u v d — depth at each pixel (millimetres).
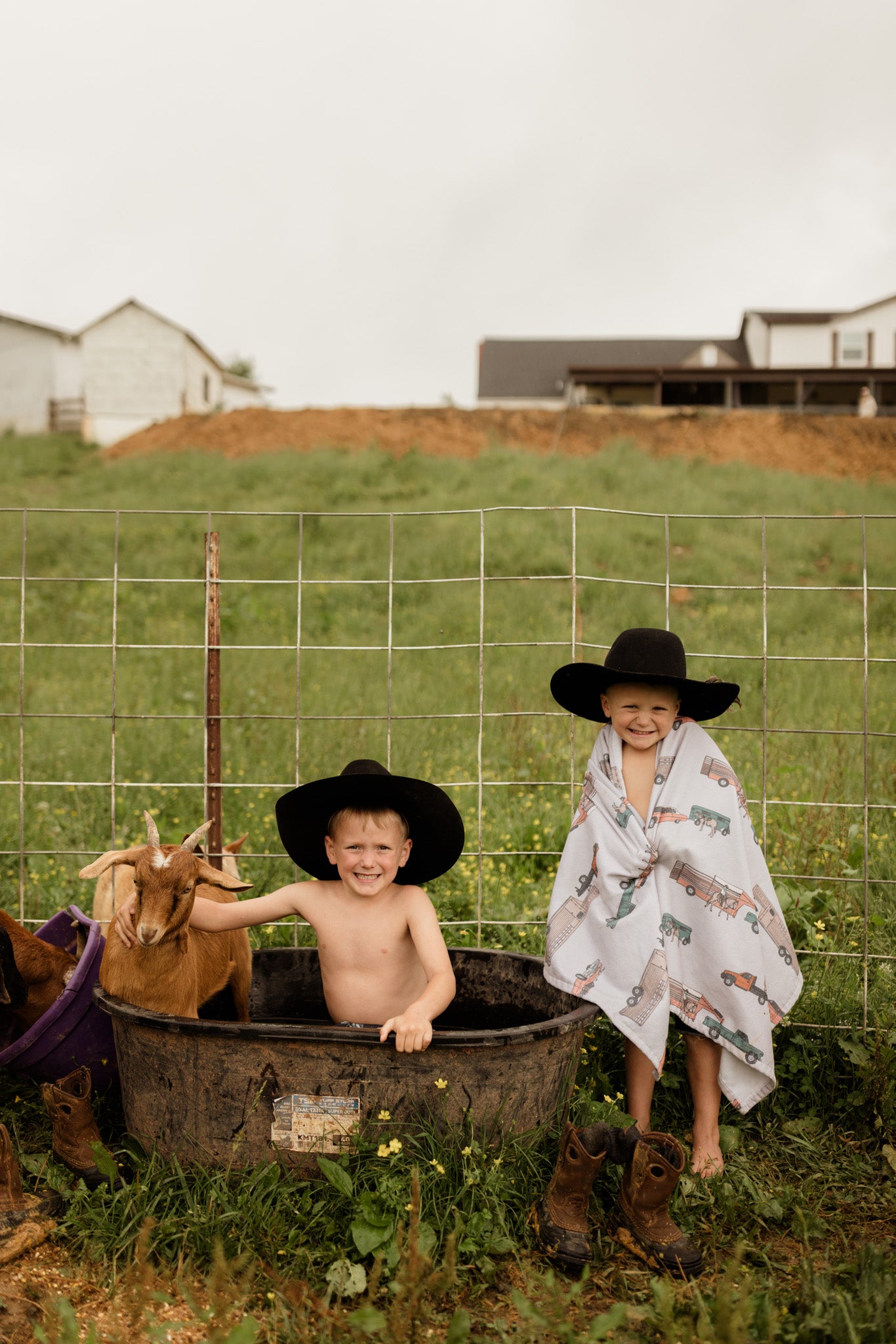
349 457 25188
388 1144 2906
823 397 41875
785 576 15859
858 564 16500
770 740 7609
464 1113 2949
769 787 6449
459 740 8070
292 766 7340
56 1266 2762
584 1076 3633
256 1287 2672
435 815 3379
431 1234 2730
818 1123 3486
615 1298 2707
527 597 13312
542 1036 2939
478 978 3809
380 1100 2924
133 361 39469
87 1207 2936
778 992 3328
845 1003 3941
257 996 4047
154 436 30047
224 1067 2920
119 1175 2982
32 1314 2559
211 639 4402
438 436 27734
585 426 28641
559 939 3352
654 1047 3115
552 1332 2479
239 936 3936
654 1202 2805
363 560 16047
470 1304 2664
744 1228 2975
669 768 3428
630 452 25906
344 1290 2602
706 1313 2463
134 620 12938
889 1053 3482
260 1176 2902
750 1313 2471
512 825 6152
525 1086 2998
